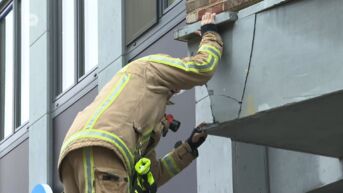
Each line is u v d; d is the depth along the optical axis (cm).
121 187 797
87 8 2020
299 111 931
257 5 952
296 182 1251
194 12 1022
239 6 974
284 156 1280
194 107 1470
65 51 2133
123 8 1759
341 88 855
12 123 2422
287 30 920
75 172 809
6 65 2555
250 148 1309
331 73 869
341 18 867
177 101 1534
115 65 1750
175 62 861
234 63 968
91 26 1981
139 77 852
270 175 1303
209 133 1021
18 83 2425
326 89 870
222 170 1322
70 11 2127
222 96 976
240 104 956
